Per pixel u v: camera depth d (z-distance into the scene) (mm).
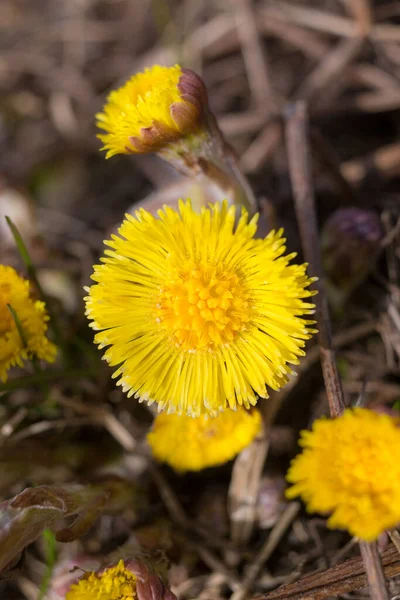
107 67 257
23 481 190
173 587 185
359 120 232
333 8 236
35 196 243
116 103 168
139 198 235
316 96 232
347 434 150
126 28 259
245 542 188
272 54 243
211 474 196
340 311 202
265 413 180
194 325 163
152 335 166
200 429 173
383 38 228
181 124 165
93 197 239
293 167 197
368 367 196
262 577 184
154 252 165
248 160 228
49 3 268
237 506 186
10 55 260
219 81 245
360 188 217
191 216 162
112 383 202
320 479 150
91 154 245
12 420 190
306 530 186
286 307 159
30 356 172
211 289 164
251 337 163
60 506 167
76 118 249
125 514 192
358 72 229
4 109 256
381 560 158
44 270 218
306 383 196
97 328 164
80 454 196
